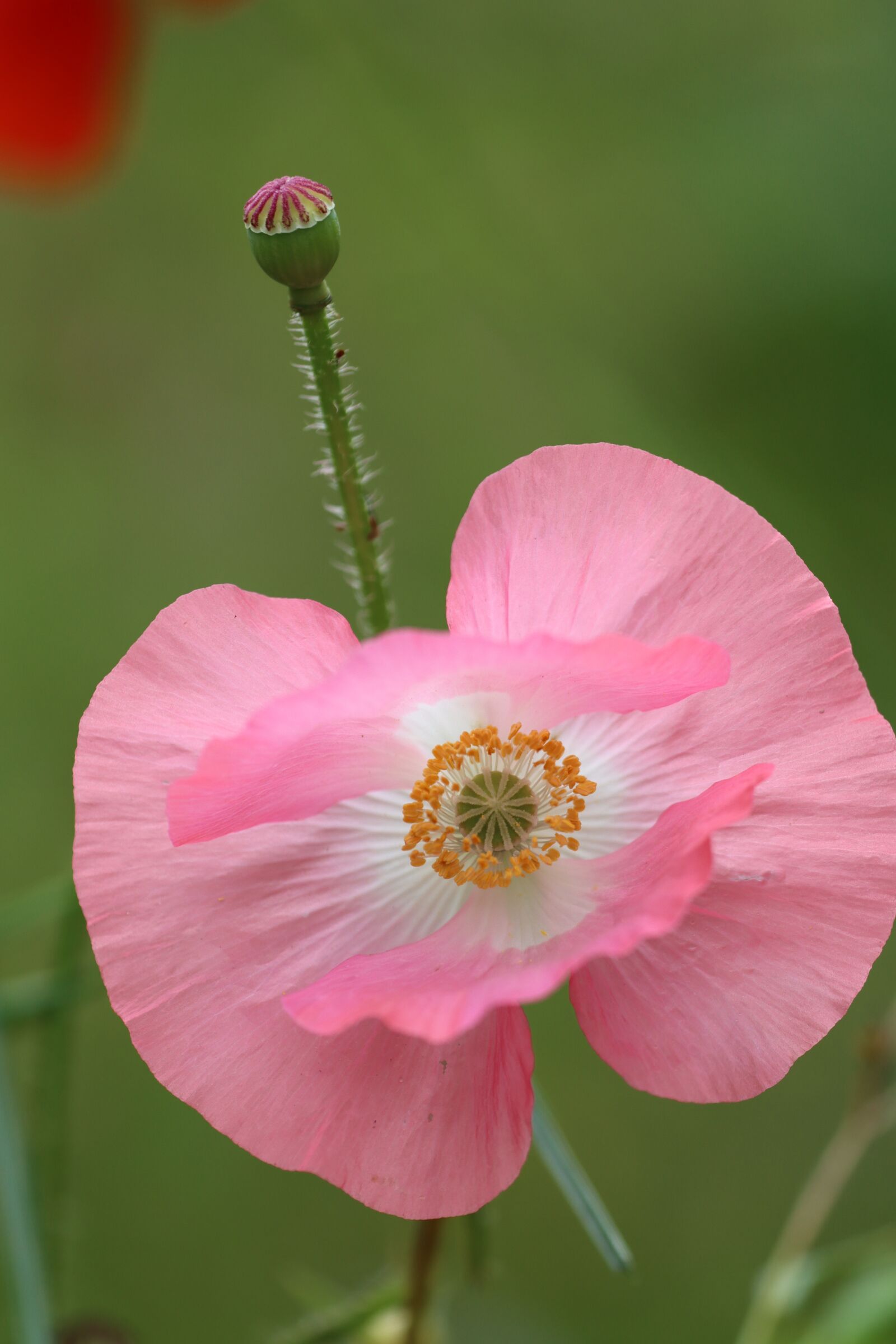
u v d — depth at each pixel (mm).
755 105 843
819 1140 709
